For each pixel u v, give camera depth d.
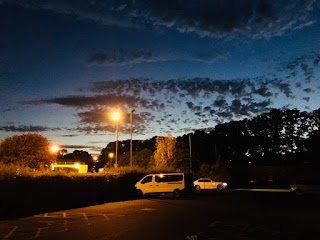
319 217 18.23
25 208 21.70
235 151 89.12
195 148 90.56
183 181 34.19
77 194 27.52
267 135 85.81
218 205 25.38
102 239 12.20
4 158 45.59
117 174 34.28
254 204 26.05
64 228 14.89
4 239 12.48
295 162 78.25
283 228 14.67
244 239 12.34
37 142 47.91
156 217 18.41
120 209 22.89
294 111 83.75
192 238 12.29
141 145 100.38
